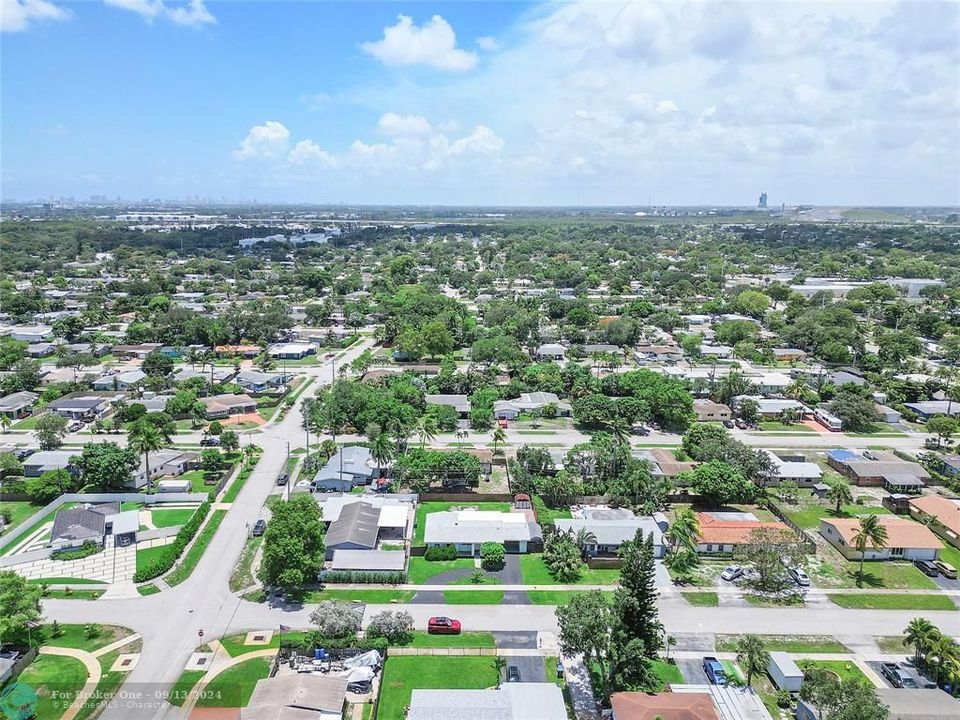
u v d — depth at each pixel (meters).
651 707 64.81
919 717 64.50
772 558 90.81
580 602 73.38
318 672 73.06
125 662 74.25
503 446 143.25
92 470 116.00
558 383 178.50
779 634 82.25
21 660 72.50
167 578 91.50
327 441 136.00
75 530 99.81
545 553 98.94
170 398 163.00
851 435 156.38
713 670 73.50
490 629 81.94
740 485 114.81
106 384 177.88
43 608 82.50
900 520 107.31
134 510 110.69
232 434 134.62
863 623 84.94
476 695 67.44
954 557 101.62
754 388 179.88
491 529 101.88
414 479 121.56
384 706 68.56
